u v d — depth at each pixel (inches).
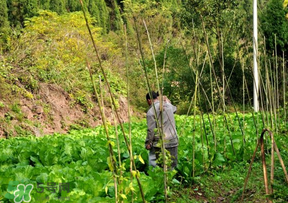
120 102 824.3
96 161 282.5
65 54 768.3
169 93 833.5
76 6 1174.3
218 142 369.4
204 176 293.4
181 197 255.0
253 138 385.7
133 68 911.0
